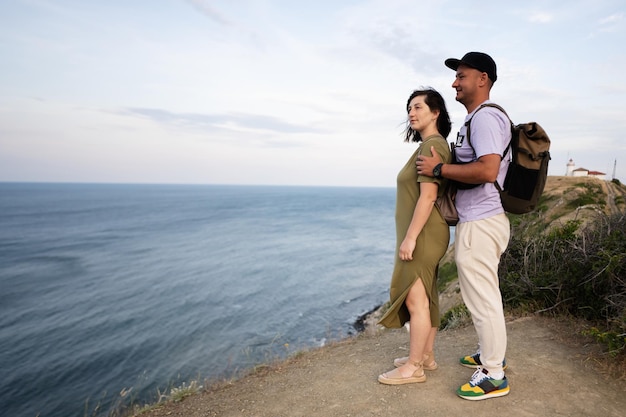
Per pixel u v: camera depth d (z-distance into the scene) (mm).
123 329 22031
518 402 2805
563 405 2756
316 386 3443
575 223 5484
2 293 30328
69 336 21125
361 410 2914
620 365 3215
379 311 22656
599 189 16797
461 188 2844
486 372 2887
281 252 48281
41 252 50344
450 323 5527
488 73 2732
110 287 31812
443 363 3574
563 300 4586
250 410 3207
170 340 20234
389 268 38312
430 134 3016
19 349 19484
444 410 2770
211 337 20484
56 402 14516
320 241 58094
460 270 2854
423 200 2783
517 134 2652
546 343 3852
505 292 5293
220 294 29109
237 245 54406
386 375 3236
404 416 2758
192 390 3963
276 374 3965
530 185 2576
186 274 36281
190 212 122312
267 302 26828
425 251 2902
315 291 29672
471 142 2664
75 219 98875
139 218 101562
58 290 31078
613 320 3672
